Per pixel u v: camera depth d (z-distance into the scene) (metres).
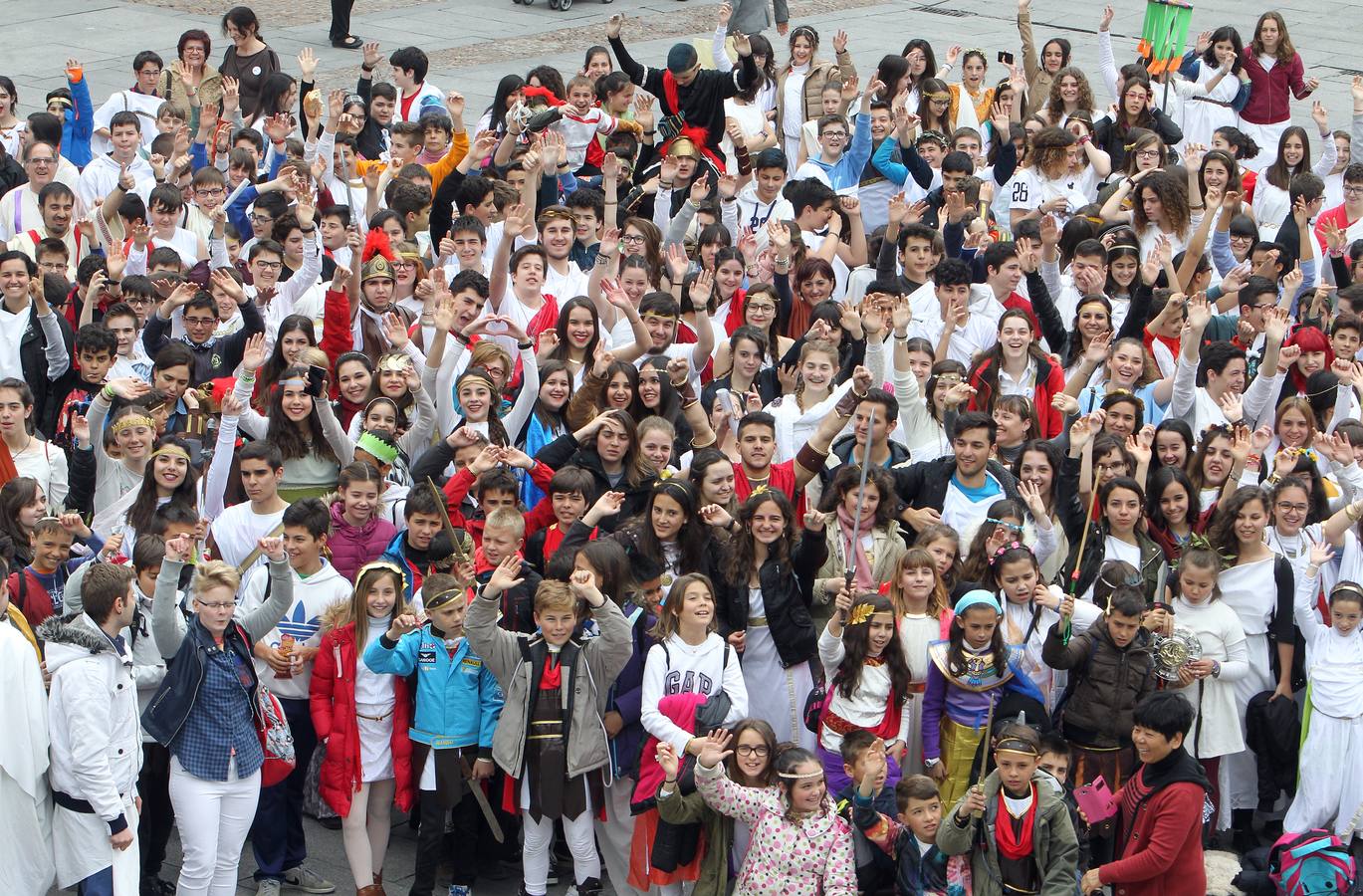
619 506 18.98
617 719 17.36
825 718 17.69
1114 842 17.05
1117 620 17.72
